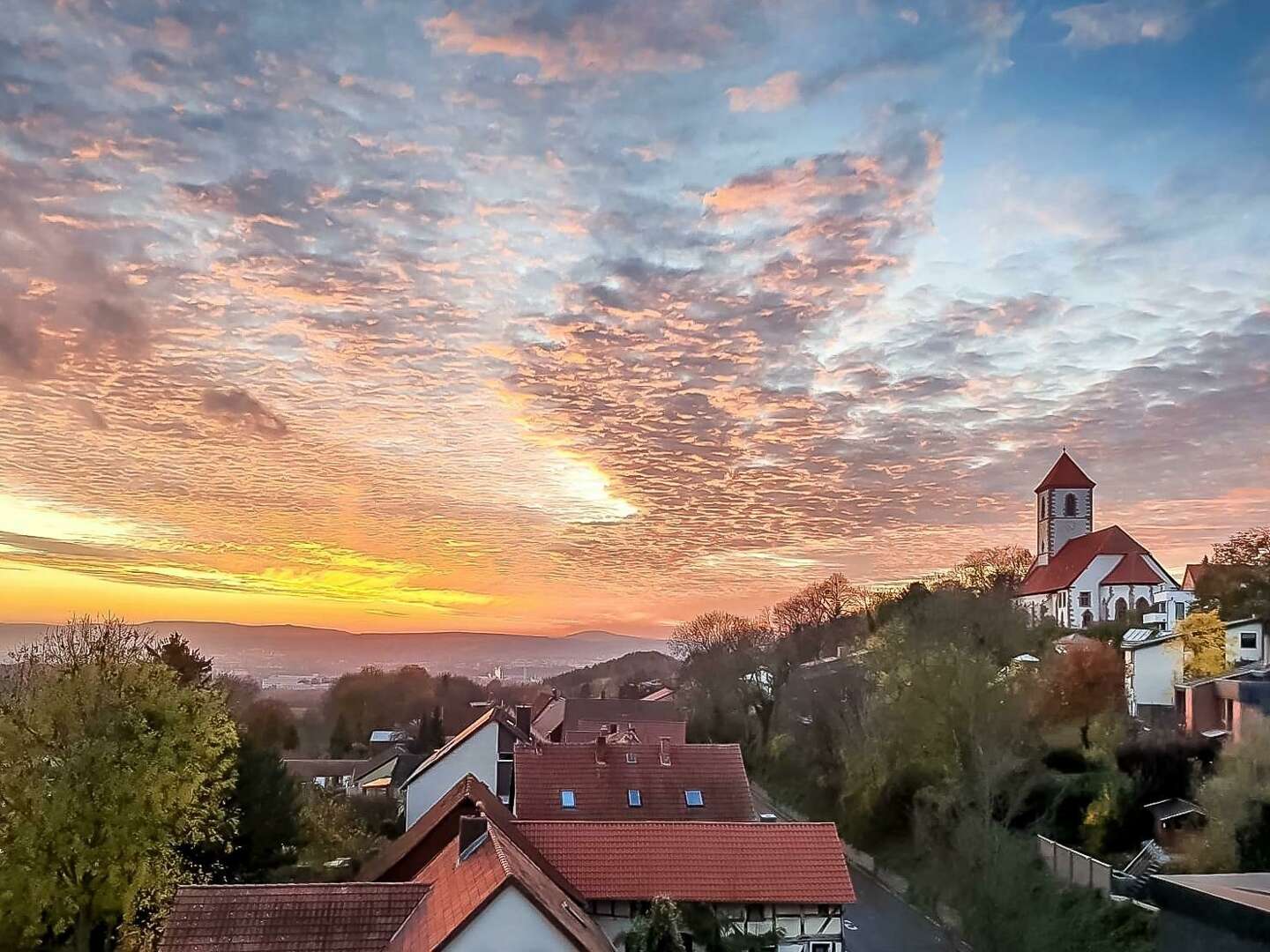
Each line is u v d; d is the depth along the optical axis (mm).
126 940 34656
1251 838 38406
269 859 45062
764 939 35344
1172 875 36656
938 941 43438
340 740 133500
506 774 55438
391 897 29609
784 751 83250
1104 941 35250
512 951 25891
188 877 37656
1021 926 37750
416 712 156125
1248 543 70688
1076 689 59281
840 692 72688
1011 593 108562
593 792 46906
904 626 68125
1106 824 44562
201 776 36469
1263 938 30094
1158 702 61188
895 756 57469
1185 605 84688
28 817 33531
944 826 49281
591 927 31188
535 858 35406
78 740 34688
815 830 38031
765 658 103438
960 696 50406
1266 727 41781
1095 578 98062
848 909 49156
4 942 33719
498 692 196625
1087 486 108625
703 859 36812
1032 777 46188
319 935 28188
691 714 99000
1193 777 45562
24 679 38500
